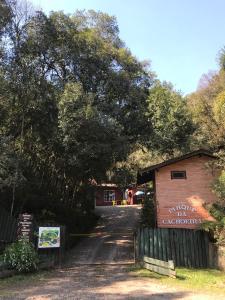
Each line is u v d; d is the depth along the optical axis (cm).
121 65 2823
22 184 2488
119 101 2758
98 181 2917
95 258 2381
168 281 1684
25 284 1611
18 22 2558
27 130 2645
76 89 2353
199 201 2483
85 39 2698
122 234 3209
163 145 3044
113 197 5934
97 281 1688
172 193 2505
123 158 2559
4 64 2466
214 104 2983
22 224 2038
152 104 2998
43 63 2642
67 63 2672
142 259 2152
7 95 2467
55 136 2411
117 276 1823
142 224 2923
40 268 1986
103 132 2358
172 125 3003
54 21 2669
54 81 2628
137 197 5900
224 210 2214
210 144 2584
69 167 2681
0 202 2483
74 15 2978
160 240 2234
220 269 2053
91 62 2688
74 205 3456
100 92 2723
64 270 2020
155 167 2523
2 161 2147
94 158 2448
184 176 2519
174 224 2472
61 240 2288
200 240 2247
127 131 2811
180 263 2195
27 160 2772
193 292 1445
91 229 3528
